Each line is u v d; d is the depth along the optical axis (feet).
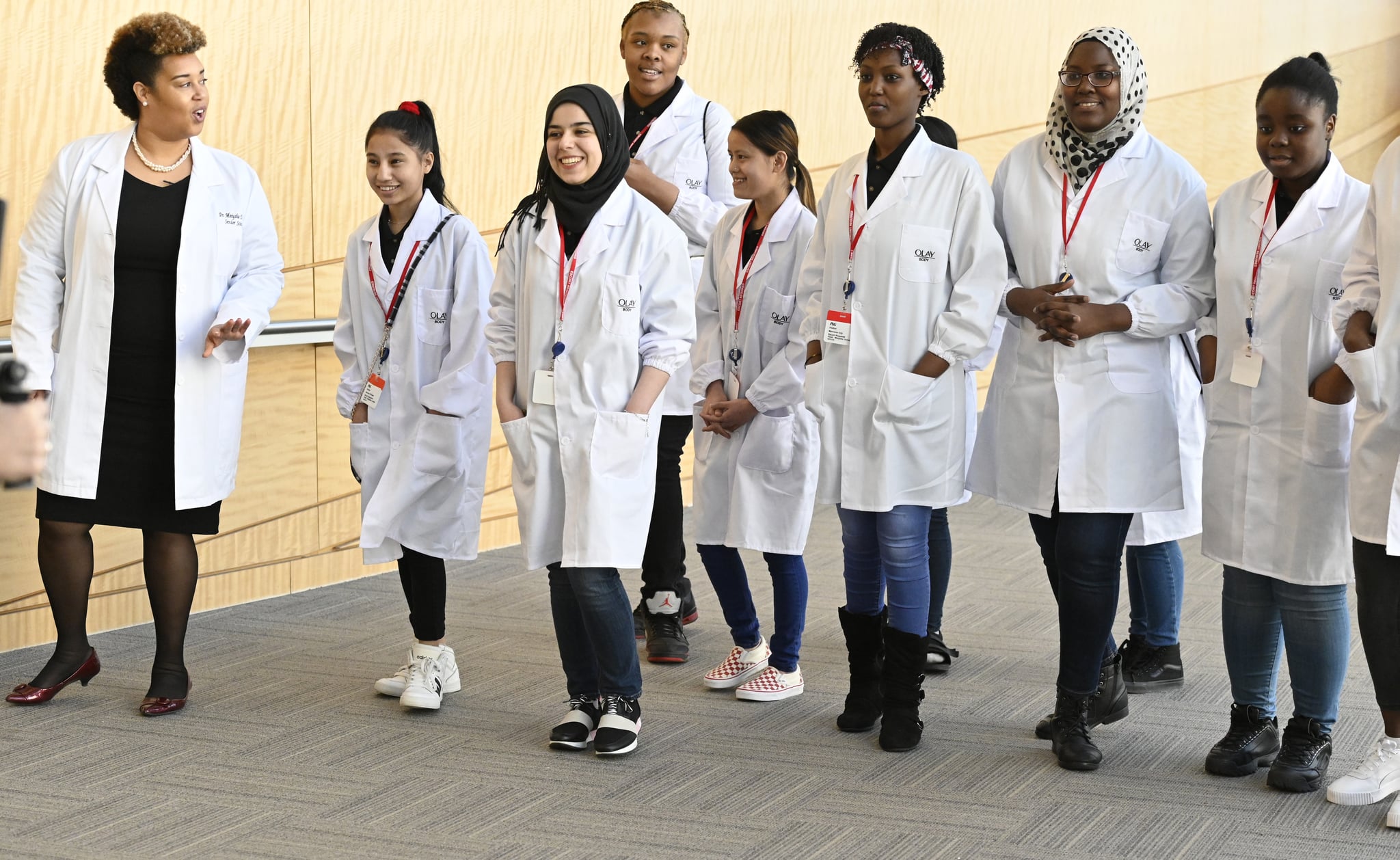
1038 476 10.46
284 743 10.86
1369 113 34.01
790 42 21.89
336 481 16.38
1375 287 9.12
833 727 11.42
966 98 25.29
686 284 10.38
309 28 15.43
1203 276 10.32
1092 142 10.27
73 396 11.18
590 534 9.99
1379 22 33.99
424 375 11.83
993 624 14.90
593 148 10.03
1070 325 9.99
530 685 12.58
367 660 13.32
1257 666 10.30
